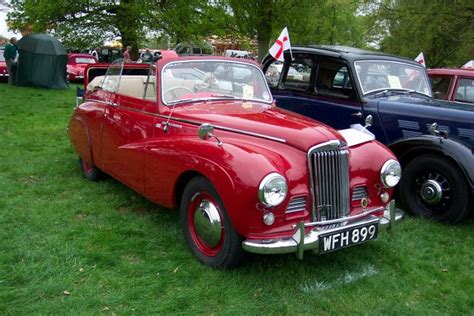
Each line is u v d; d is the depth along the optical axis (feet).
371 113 18.83
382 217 13.14
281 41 21.39
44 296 10.93
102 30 78.69
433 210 16.87
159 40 80.89
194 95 15.31
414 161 17.10
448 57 67.77
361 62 19.66
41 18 72.84
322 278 12.31
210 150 11.96
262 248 10.93
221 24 67.87
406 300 11.64
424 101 19.45
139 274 12.11
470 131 16.94
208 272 12.17
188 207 12.91
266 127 12.61
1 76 57.98
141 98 15.65
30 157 22.93
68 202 16.89
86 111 18.71
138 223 15.25
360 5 68.49
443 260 14.03
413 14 60.90
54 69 53.98
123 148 15.60
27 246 13.25
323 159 11.92
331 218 12.14
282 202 11.15
